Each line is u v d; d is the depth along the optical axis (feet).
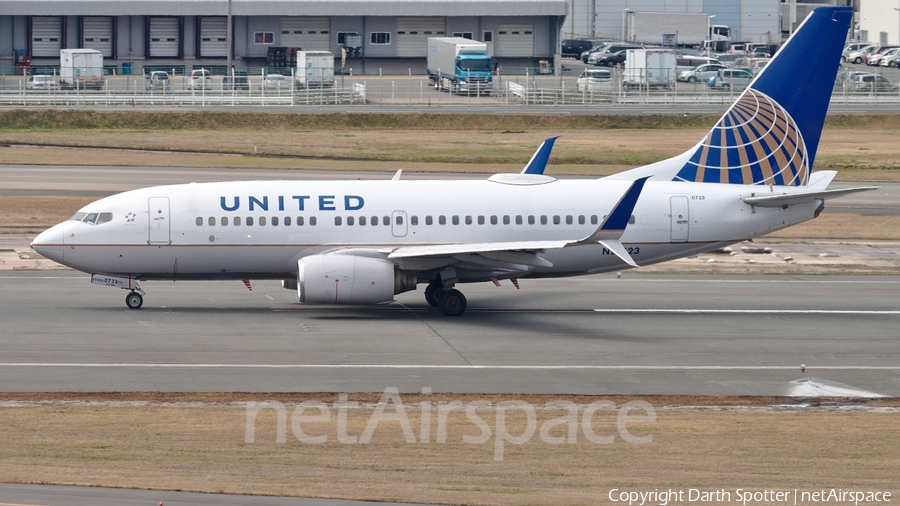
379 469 257.75
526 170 530.68
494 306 486.38
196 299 489.67
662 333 433.07
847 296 515.09
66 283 520.83
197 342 403.34
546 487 242.99
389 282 447.01
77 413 309.42
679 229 480.23
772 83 494.18
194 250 459.73
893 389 352.49
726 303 496.64
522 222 473.26
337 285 441.27
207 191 467.93
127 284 466.29
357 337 416.67
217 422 301.84
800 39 492.13
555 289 529.86
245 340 408.26
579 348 404.77
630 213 413.80
